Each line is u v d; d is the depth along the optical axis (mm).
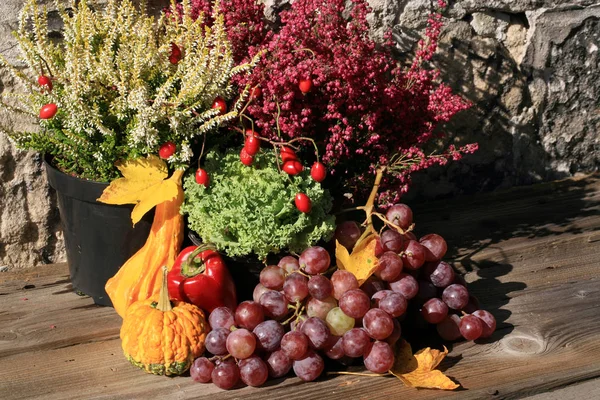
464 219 1220
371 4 1162
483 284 1086
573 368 936
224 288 963
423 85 1064
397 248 963
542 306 1044
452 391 904
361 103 1033
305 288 929
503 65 1247
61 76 961
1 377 929
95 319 1021
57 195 1070
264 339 909
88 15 990
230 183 975
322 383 918
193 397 900
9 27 1047
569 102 1297
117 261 1019
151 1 1092
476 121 1256
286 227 964
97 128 974
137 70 951
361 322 929
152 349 906
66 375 933
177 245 1001
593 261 1140
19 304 1046
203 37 1043
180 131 977
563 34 1259
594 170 1339
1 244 1107
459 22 1209
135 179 979
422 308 973
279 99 1007
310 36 1020
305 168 997
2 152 1073
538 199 1275
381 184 1064
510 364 945
